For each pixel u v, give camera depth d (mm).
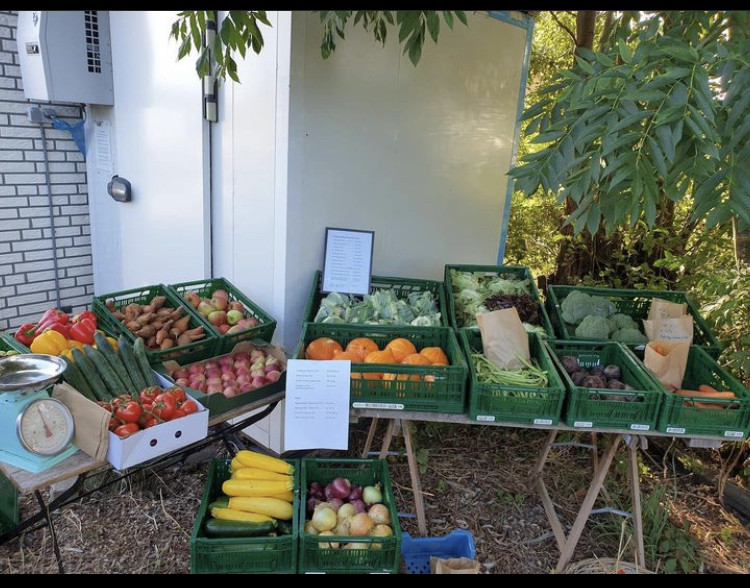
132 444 2066
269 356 2918
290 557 2232
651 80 2191
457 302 3363
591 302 3240
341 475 2619
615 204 2301
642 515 3037
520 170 2529
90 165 4508
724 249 4355
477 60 3936
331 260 3332
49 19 3648
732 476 3445
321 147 3215
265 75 3053
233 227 3436
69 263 4758
